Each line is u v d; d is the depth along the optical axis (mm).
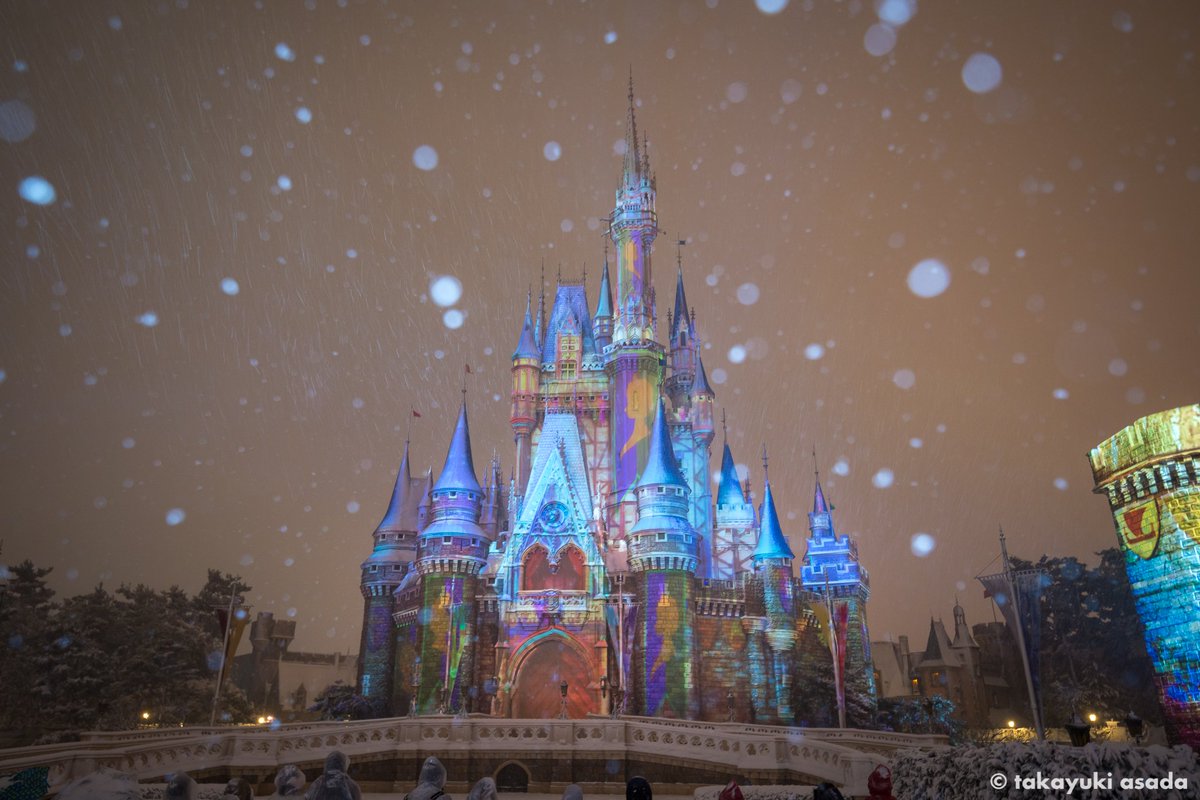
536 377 91375
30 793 9859
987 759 12023
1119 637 75938
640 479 74938
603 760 37656
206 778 32094
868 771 30812
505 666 68438
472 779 37188
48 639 69938
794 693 74062
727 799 16047
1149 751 9922
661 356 87188
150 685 74438
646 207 92250
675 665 67312
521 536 73250
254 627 118938
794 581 78250
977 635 115000
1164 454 34031
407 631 74938
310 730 35375
